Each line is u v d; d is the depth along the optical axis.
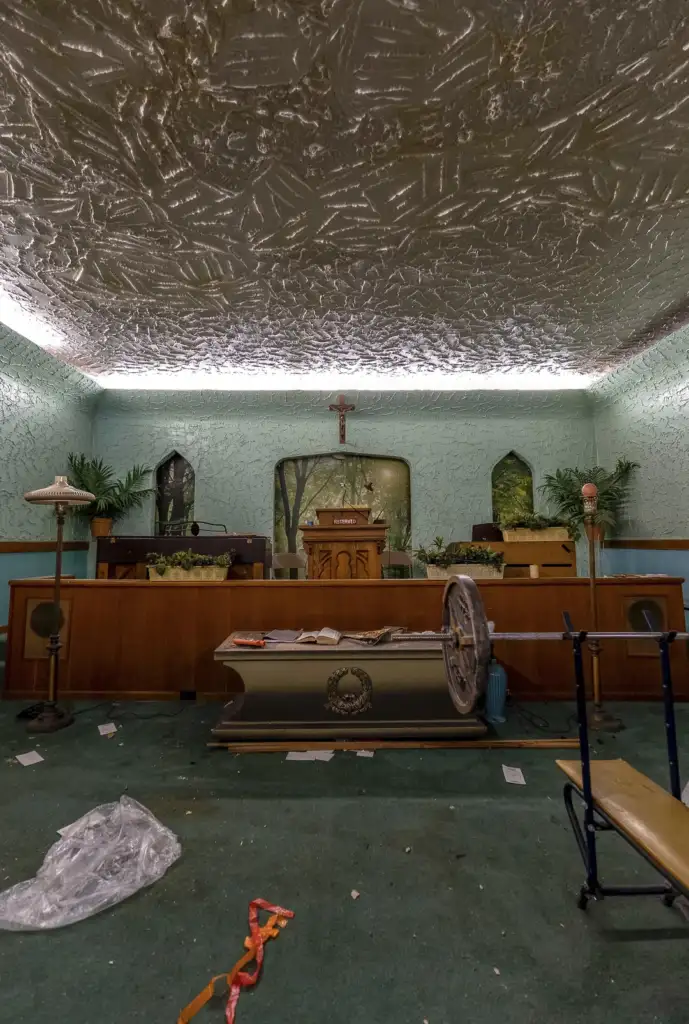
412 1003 1.38
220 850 2.07
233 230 3.53
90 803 2.45
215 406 7.22
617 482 6.59
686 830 1.50
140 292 4.38
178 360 6.03
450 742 3.13
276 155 2.86
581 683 1.83
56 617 3.63
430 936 1.61
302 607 4.08
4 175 2.98
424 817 2.33
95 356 5.87
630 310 4.72
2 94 2.46
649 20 2.13
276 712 3.21
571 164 2.91
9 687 4.07
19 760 2.93
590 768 1.92
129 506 7.07
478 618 1.73
